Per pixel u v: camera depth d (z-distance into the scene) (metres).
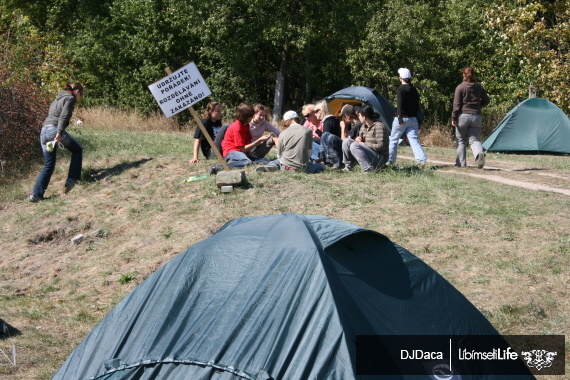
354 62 22.31
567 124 16.58
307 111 11.16
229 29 22.27
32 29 22.98
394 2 22.14
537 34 19.98
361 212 7.77
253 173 9.37
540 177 10.46
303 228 4.02
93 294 6.59
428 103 22.27
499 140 16.89
